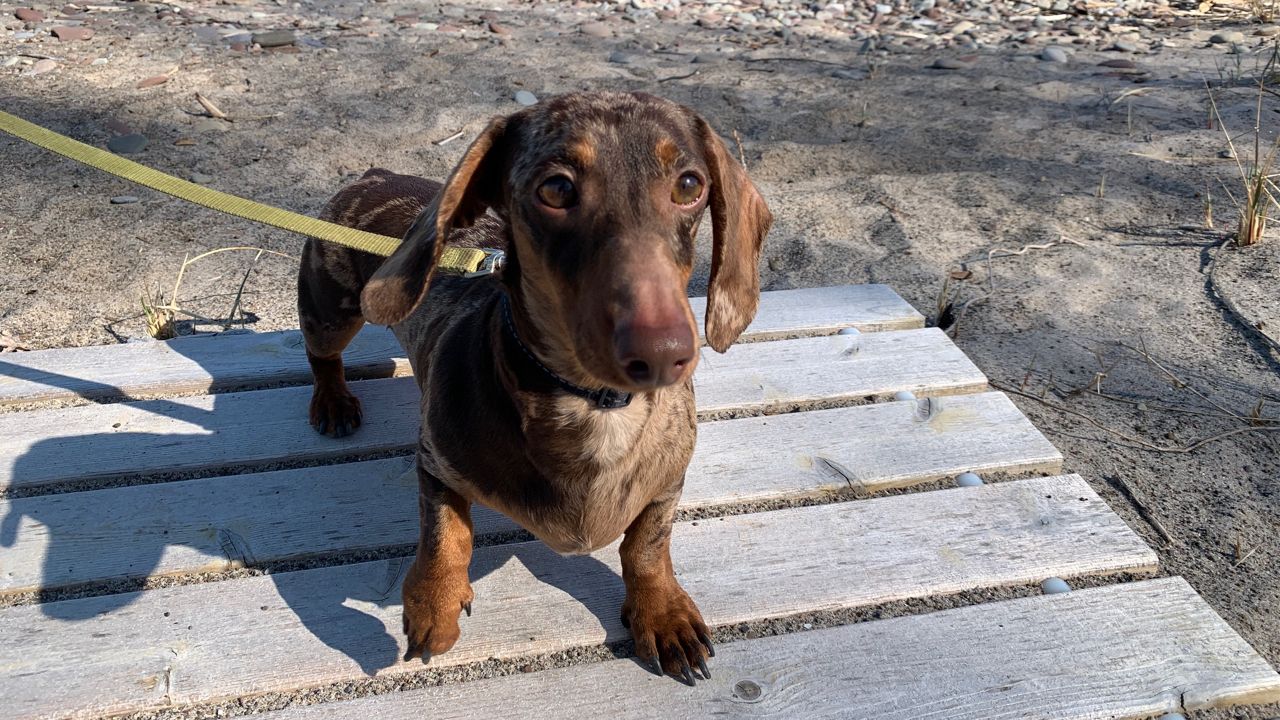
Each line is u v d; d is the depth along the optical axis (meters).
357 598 0.49
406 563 0.52
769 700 0.44
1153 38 1.49
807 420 0.63
